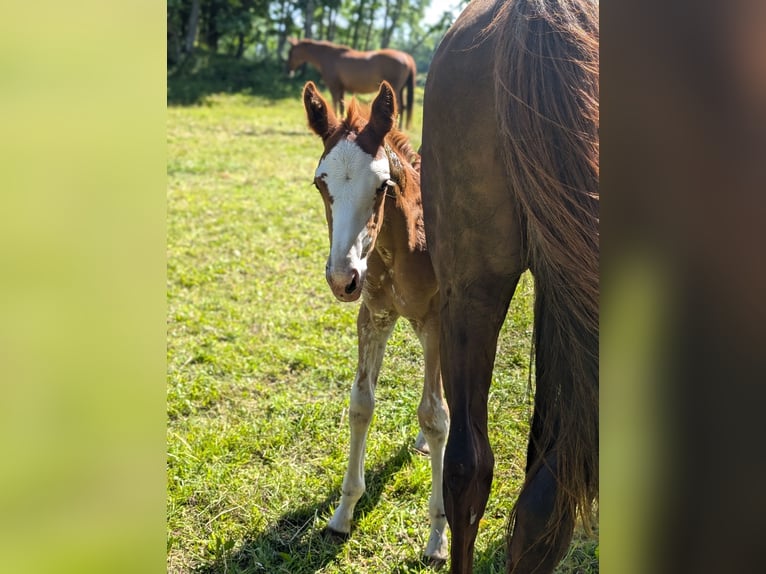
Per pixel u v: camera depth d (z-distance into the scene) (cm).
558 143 143
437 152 170
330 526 264
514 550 163
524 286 217
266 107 1561
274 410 349
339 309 479
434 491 253
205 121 1313
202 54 2045
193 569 247
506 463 288
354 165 220
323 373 388
